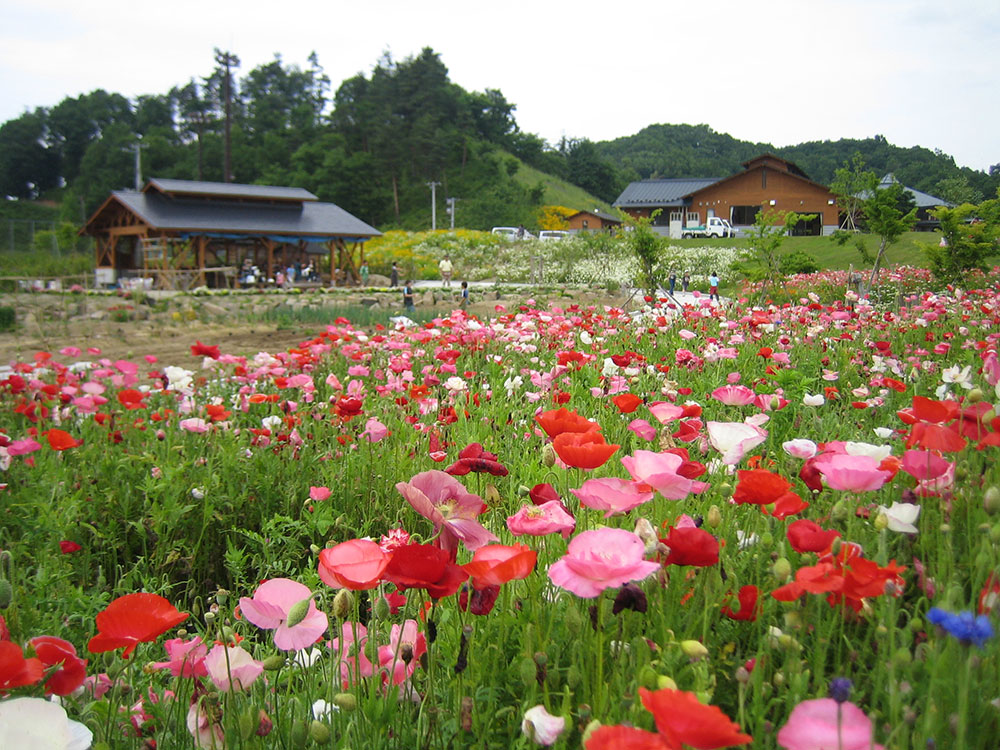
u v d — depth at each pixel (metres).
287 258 44.41
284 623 1.67
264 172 106.94
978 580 1.64
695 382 5.20
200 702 1.65
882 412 4.29
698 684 1.45
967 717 1.39
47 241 68.25
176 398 6.68
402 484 1.71
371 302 28.89
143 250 39.56
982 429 2.16
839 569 1.54
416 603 2.01
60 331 19.27
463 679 1.72
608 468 2.85
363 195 99.69
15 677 1.34
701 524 2.04
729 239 56.81
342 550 1.58
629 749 1.06
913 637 1.67
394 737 1.70
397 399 5.05
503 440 4.16
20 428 6.18
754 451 3.10
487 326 9.22
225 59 94.25
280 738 1.75
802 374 5.09
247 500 4.37
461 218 98.62
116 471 4.48
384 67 116.25
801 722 1.18
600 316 9.91
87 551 3.69
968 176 89.75
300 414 5.26
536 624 1.74
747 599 1.76
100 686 1.90
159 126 133.00
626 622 1.79
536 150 144.75
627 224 20.30
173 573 3.90
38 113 135.12
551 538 2.25
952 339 6.89
